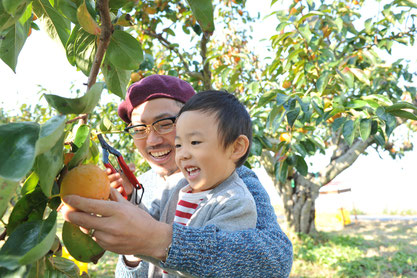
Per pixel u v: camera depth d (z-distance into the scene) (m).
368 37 3.93
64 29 1.15
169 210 1.23
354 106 2.52
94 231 0.72
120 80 1.11
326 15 3.55
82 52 1.09
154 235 0.74
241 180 1.08
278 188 9.37
